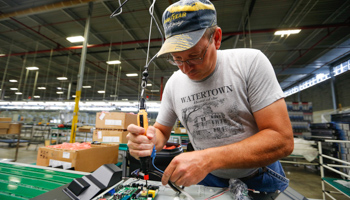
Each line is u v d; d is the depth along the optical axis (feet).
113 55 20.15
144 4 12.10
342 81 17.08
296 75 22.72
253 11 12.25
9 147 15.80
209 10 1.66
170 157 5.08
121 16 13.51
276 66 20.66
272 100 1.61
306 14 12.13
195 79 2.01
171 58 1.92
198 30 1.59
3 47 18.95
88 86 32.27
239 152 1.44
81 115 23.41
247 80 1.82
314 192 7.61
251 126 1.94
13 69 25.67
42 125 18.06
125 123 7.26
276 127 1.52
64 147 4.28
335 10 11.87
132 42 16.33
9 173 2.37
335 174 9.78
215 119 2.03
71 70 25.61
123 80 29.19
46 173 2.39
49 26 15.08
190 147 8.30
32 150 14.92
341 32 13.88
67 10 12.96
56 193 1.50
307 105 13.12
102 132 7.19
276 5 11.61
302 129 12.76
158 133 2.39
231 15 12.87
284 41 15.43
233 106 1.90
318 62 18.53
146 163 1.57
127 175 6.56
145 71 1.75
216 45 1.89
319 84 20.56
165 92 2.56
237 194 1.56
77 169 3.71
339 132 8.91
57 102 16.34
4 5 12.65
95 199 1.40
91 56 20.70
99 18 13.82
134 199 1.46
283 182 2.26
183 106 2.23
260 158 1.42
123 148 6.60
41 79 29.91
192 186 1.83
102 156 4.51
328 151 9.82
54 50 18.26
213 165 1.41
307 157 9.12
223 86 1.92
